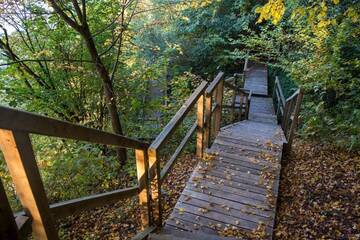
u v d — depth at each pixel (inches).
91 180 154.9
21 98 194.9
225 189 138.3
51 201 140.5
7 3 157.1
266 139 196.7
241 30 474.0
